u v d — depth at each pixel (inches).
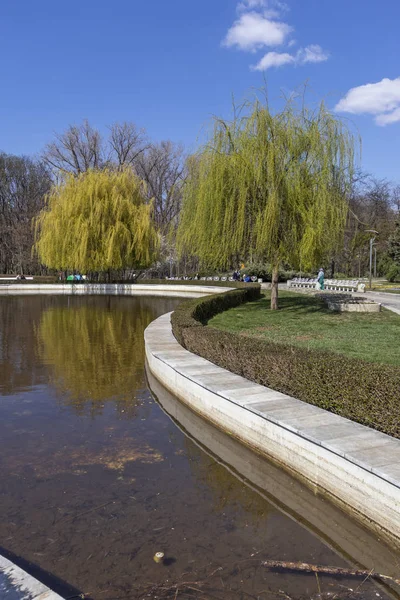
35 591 100.5
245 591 111.0
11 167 2058.3
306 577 117.0
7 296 1255.5
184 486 167.5
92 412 252.5
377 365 207.0
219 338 301.4
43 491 161.5
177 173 1927.9
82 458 190.5
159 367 316.2
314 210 567.5
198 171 659.4
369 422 179.9
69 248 1278.3
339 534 138.9
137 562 122.0
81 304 989.8
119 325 627.2
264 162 572.4
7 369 355.3
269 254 603.5
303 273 1558.8
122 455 194.5
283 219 579.2
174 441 212.4
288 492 167.3
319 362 215.0
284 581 115.0
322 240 580.7
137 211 1311.5
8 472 176.6
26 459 188.9
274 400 212.5
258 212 577.3
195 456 196.1
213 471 182.1
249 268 1544.0
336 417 186.9
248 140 577.9
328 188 581.6
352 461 144.7
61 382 316.8
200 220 602.2
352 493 145.3
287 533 138.3
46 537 133.4
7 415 246.1
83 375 337.1
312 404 207.3
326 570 120.0
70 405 264.8
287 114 586.2
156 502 154.8
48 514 145.9
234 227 587.2
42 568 119.6
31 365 369.4
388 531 131.5
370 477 137.6
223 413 223.3
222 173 579.8
